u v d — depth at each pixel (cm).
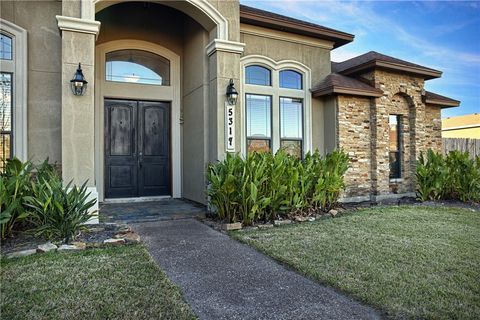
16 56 613
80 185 566
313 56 931
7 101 614
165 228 572
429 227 560
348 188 877
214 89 725
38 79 632
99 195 816
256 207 579
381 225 574
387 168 927
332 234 512
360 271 354
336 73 984
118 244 457
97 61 820
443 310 269
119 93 844
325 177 718
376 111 909
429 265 372
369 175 916
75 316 256
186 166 882
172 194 897
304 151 904
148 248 452
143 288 310
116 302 280
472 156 1375
